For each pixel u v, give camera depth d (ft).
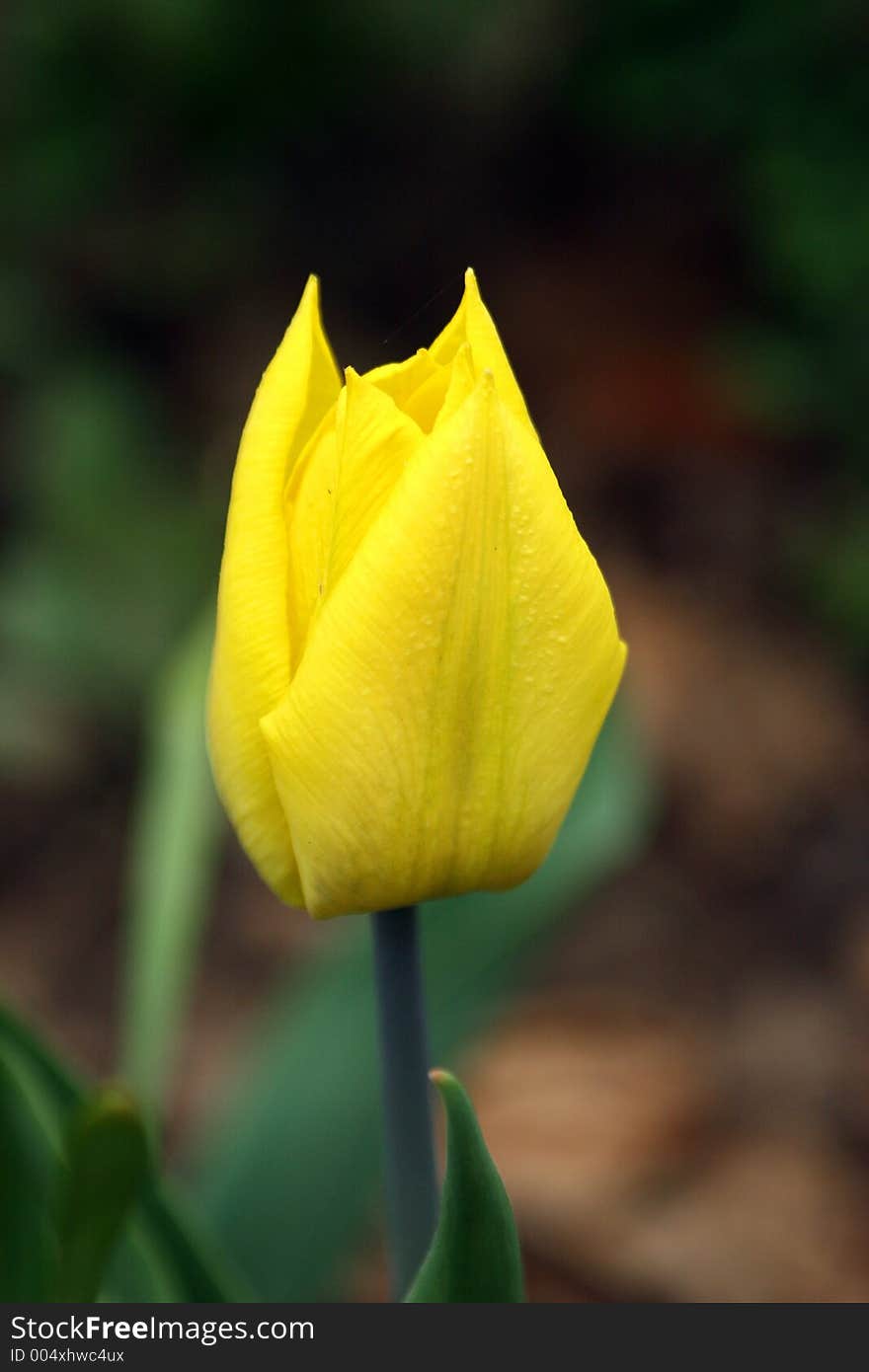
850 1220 2.60
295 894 1.22
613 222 5.99
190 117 5.35
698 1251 2.52
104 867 3.63
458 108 5.80
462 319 1.20
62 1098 1.34
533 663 1.18
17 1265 1.34
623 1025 3.15
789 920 3.52
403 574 1.16
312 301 1.21
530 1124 2.79
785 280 4.95
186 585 3.90
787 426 5.02
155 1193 1.35
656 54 5.12
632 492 5.05
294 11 5.05
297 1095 1.55
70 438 4.27
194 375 5.21
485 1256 1.19
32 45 4.94
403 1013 1.24
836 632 4.44
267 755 1.19
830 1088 2.94
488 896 1.57
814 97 4.89
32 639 3.72
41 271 5.27
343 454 1.17
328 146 5.83
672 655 4.25
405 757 1.17
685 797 3.86
